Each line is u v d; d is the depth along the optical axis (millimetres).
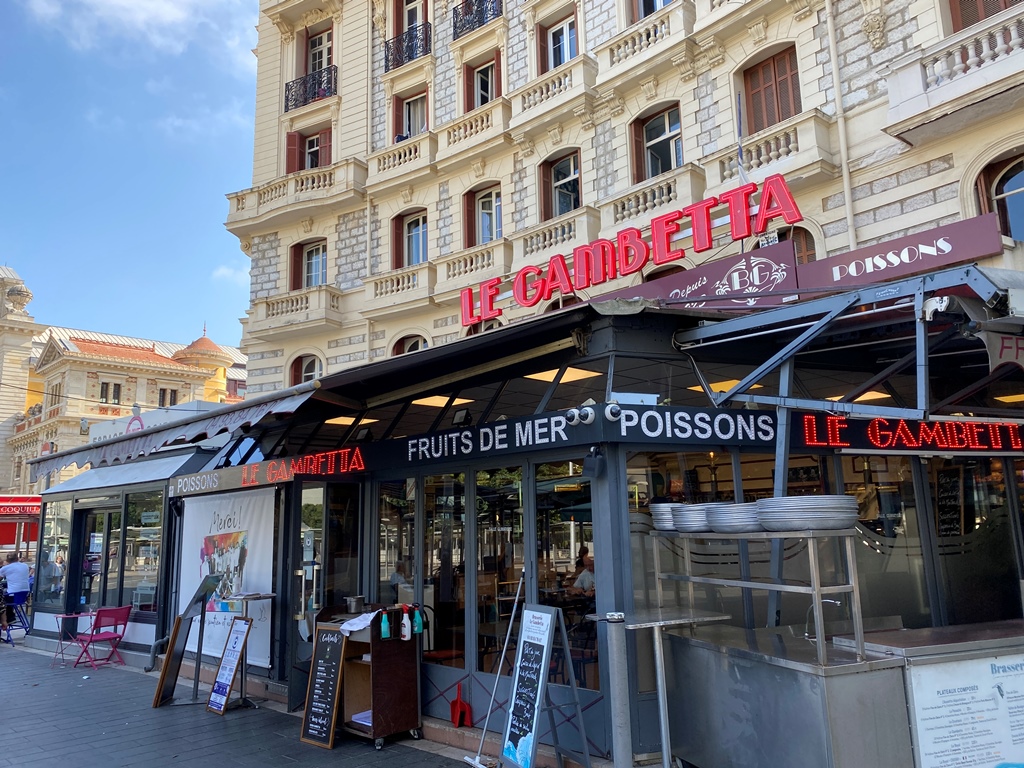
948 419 6148
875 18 11609
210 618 10125
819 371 7227
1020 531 7508
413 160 18812
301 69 22375
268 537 9438
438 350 6344
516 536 6777
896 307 5012
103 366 45312
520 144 16938
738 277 9117
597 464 5789
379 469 8344
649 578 5887
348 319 19578
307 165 22078
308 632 8602
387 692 6965
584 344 6438
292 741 7164
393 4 20656
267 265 21312
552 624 5535
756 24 13203
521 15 17781
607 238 14547
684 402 6762
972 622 7039
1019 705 4281
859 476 6922
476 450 6930
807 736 4090
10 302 53000
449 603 7422
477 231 18047
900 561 6891
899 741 4078
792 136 12219
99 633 11633
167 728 7738
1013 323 4461
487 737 6496
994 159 10258
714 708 4961
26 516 23297
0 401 51562
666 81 14609
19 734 7613
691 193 13352
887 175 11297
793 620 6320
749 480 6457
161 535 11609
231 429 7227
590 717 5809
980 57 10008
